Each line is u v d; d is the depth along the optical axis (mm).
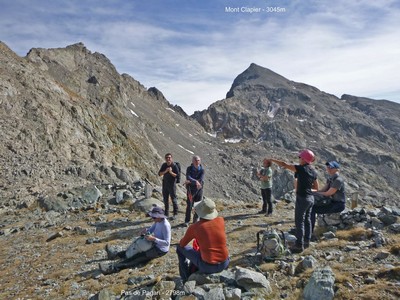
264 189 14414
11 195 25266
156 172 85188
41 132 48969
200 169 13680
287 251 8812
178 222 14203
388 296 6031
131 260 9555
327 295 6344
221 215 14789
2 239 14602
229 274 7301
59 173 37156
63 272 9727
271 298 6660
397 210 10922
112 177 42688
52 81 72875
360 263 7805
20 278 9797
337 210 9961
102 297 7184
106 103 128750
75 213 17672
